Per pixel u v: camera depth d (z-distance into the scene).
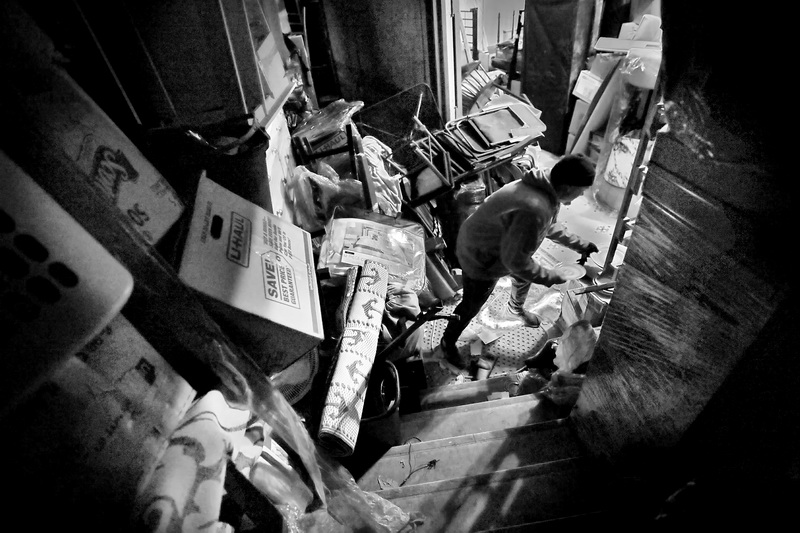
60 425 0.78
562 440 2.31
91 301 0.73
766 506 0.99
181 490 0.95
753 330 0.99
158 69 1.49
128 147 1.28
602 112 5.48
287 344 1.53
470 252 3.04
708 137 1.05
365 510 1.82
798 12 0.75
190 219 1.48
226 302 1.36
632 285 1.49
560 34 5.96
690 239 1.17
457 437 2.42
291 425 1.48
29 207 0.70
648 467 1.57
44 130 0.85
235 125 1.75
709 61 1.00
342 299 2.45
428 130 4.66
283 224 1.83
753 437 1.02
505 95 5.97
